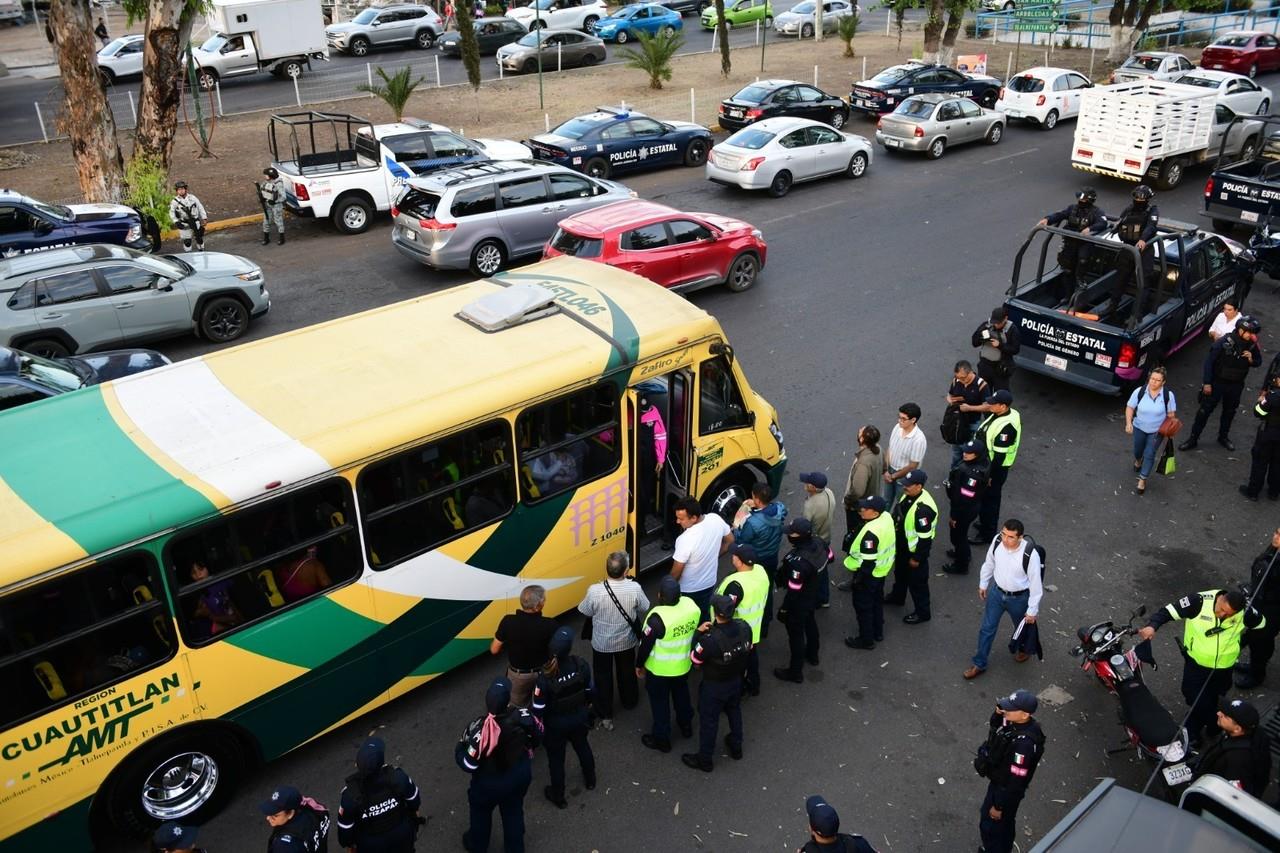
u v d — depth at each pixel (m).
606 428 8.05
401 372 7.46
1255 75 34.78
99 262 13.43
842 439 11.59
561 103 29.94
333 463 6.48
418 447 6.88
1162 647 8.46
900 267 17.12
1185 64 31.12
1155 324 12.00
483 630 7.80
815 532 8.39
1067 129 27.62
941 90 28.03
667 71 31.45
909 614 8.77
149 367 11.66
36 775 5.79
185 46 21.70
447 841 6.54
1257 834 4.36
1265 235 16.05
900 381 13.02
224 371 7.48
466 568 7.46
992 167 23.67
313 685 6.88
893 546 8.05
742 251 15.80
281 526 6.41
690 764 7.14
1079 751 7.34
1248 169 18.41
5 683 5.55
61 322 13.02
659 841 6.53
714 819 6.71
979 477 8.90
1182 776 6.58
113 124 19.30
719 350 8.68
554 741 6.55
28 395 10.23
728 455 9.18
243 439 6.52
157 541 5.86
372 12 39.06
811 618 7.93
